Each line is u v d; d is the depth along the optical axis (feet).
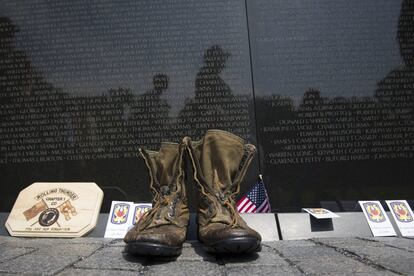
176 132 9.96
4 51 10.58
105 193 9.79
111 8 10.53
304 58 10.16
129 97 10.13
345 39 10.25
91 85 10.23
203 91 10.07
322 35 10.25
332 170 9.70
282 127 9.88
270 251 5.58
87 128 10.07
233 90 10.04
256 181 9.61
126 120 10.05
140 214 7.47
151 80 10.17
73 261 4.94
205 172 6.09
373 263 4.60
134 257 5.16
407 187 9.66
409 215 7.43
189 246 5.98
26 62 10.47
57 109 10.21
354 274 4.10
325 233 7.26
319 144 9.80
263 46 10.21
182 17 10.39
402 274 4.05
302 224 7.39
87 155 9.98
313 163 9.73
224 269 4.50
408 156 9.77
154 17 10.43
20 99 10.32
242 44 10.23
